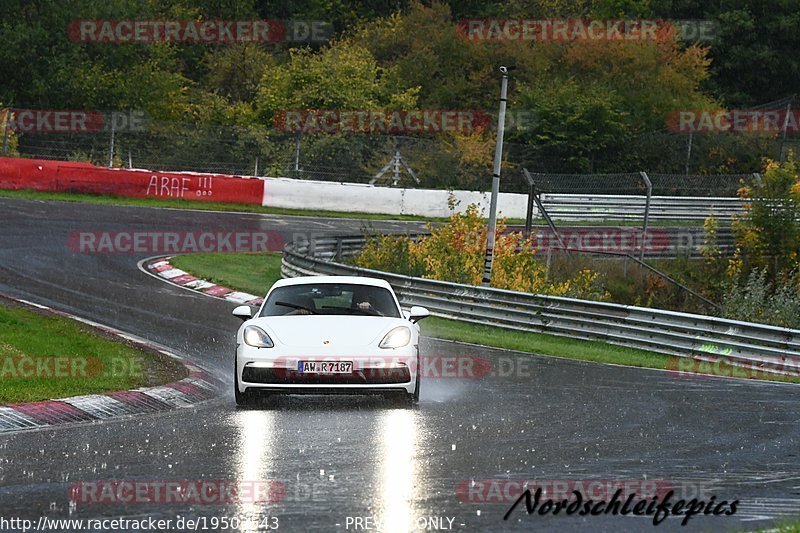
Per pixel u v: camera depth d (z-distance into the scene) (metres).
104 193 83.00
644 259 78.94
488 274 57.12
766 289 66.88
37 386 25.78
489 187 103.81
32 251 59.31
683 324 44.44
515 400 28.08
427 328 47.81
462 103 125.38
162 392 27.09
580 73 127.12
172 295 51.06
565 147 112.44
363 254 64.44
